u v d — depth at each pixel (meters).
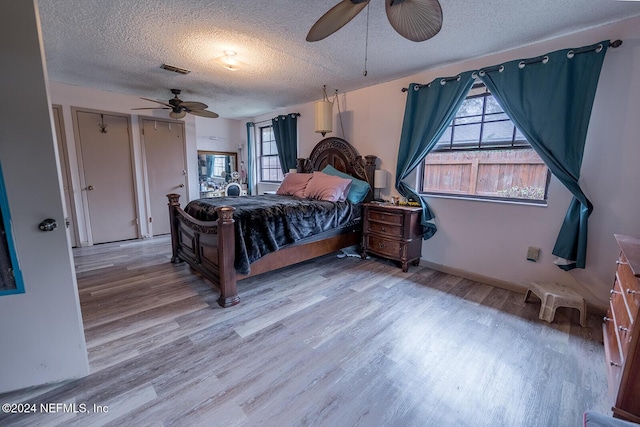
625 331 1.43
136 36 2.36
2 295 1.34
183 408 1.37
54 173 1.36
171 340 1.91
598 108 2.19
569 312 2.34
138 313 2.26
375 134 3.77
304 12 2.01
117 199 4.44
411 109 3.23
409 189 3.37
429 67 3.07
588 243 2.30
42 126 1.31
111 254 3.83
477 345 1.88
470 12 2.00
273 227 2.72
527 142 2.59
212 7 1.94
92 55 2.77
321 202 3.30
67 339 1.49
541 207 2.52
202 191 5.85
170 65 3.03
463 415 1.35
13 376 1.41
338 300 2.52
